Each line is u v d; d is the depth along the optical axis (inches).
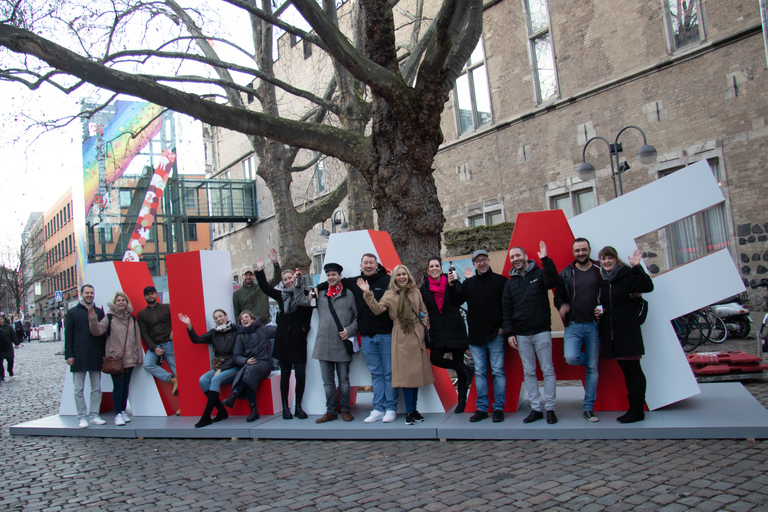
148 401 327.0
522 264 239.1
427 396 271.7
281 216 559.8
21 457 260.1
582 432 217.8
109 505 181.9
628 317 222.7
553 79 645.3
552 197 649.0
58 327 1573.6
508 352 261.7
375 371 261.6
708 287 241.0
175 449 256.5
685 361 237.8
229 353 292.7
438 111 339.0
